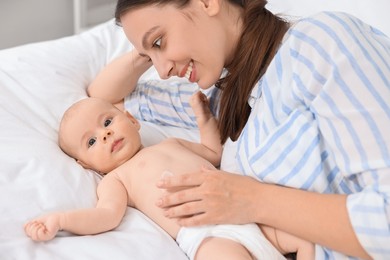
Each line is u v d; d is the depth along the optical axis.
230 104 1.07
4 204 0.89
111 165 1.09
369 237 0.75
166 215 0.90
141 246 0.88
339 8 1.52
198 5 0.96
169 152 1.09
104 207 0.95
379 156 0.77
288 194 0.84
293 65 0.88
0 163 0.96
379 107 0.78
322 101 0.82
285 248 0.89
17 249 0.82
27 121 1.12
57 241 0.86
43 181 0.96
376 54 0.83
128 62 1.28
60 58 1.34
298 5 1.57
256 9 1.00
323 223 0.79
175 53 0.95
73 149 1.11
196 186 0.90
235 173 0.97
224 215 0.87
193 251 0.88
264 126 0.93
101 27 1.56
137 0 0.94
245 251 0.86
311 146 0.86
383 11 1.46
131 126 1.13
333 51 0.83
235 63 1.01
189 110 1.26
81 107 1.14
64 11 2.36
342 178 0.85
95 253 0.84
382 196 0.75
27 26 2.24
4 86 1.18
